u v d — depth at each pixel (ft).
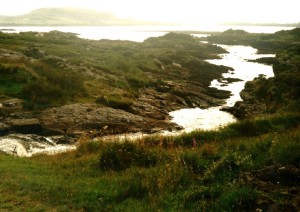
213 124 146.51
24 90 146.00
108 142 72.43
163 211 33.96
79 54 278.46
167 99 190.90
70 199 38.60
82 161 57.62
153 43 485.56
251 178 36.27
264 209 30.86
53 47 312.29
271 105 151.33
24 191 41.37
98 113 140.05
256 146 50.67
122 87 192.34
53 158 67.31
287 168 36.47
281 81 164.96
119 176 46.52
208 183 39.88
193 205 34.32
